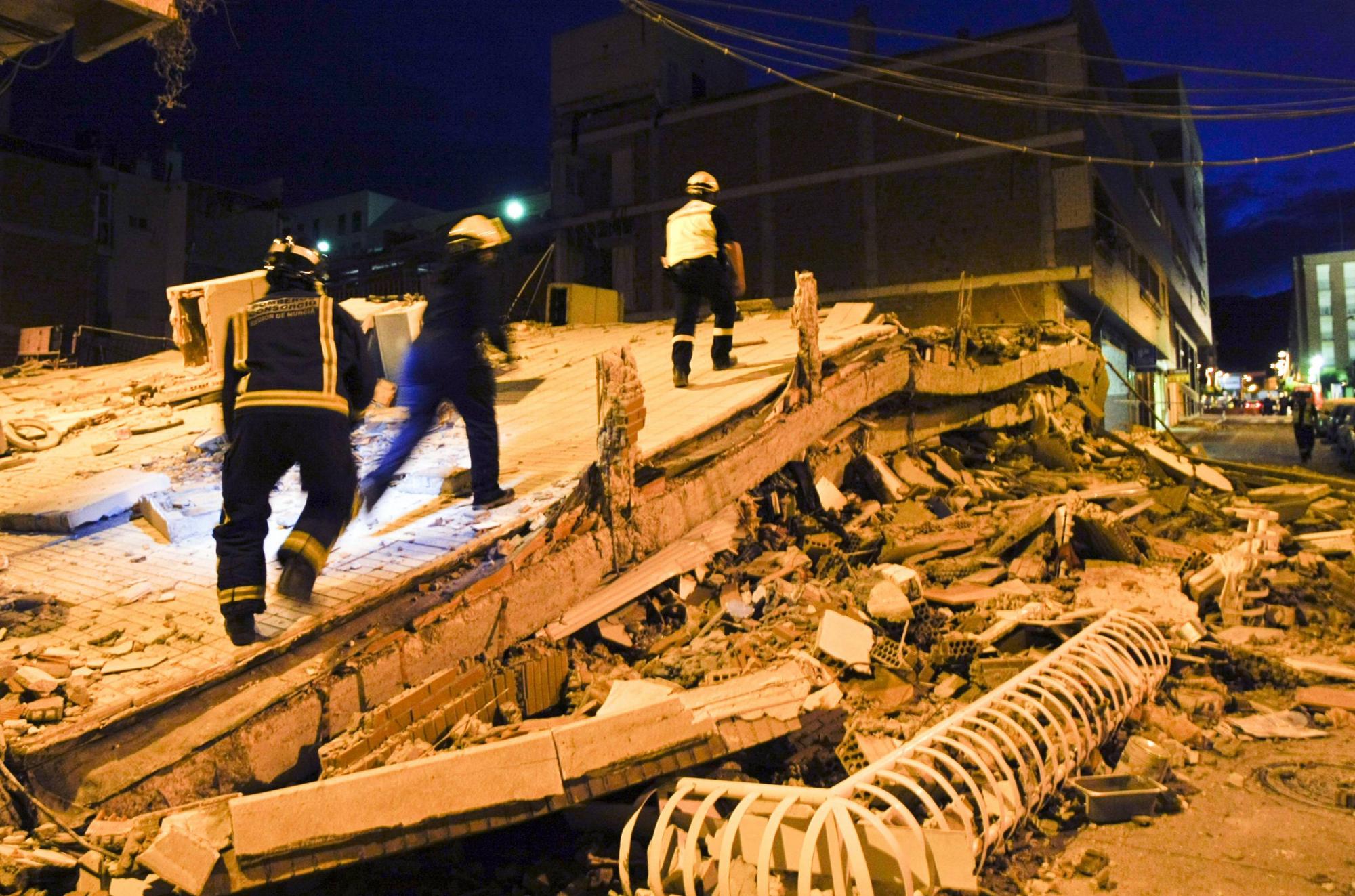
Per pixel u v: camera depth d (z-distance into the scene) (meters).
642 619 5.44
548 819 4.01
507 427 8.20
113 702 3.56
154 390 10.52
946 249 29.50
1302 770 4.50
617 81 36.62
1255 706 5.36
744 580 6.05
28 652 4.08
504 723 4.38
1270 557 7.64
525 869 3.66
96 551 5.79
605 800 3.88
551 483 5.97
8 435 8.66
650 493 5.71
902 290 30.11
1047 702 4.68
